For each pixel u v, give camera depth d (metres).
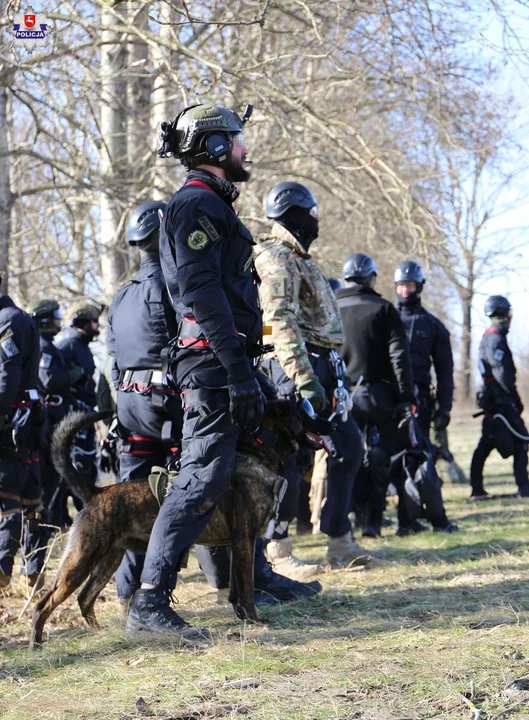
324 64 12.23
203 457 4.19
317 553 7.17
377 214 12.66
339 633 4.19
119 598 5.00
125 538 4.48
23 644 4.58
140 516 4.45
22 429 5.71
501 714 3.01
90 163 12.48
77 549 4.42
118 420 5.04
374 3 9.98
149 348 4.83
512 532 7.46
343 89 12.94
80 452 8.09
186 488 4.21
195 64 11.29
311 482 8.30
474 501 10.24
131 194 11.43
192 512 4.20
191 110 4.32
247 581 4.48
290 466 4.90
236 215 4.29
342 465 6.25
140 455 4.99
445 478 12.66
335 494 6.30
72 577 4.41
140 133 11.63
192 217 4.10
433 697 3.21
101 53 11.71
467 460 17.45
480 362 10.38
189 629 4.25
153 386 4.79
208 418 4.17
